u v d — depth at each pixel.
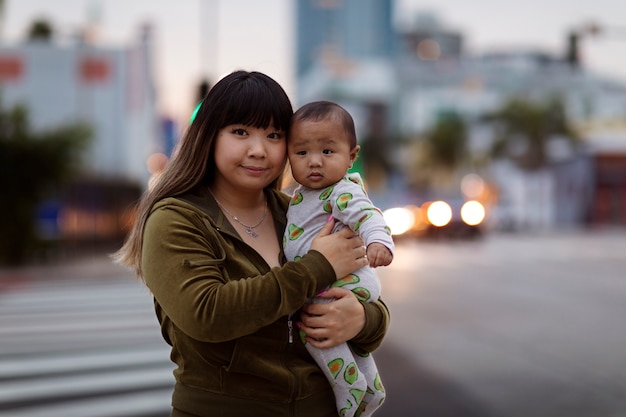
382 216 1.99
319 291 1.92
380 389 2.09
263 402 1.86
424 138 60.94
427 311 9.80
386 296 11.41
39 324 8.98
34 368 6.54
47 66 25.91
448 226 26.31
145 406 5.27
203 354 1.84
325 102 2.08
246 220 2.07
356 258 1.94
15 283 13.86
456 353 7.07
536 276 14.51
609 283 13.30
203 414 1.85
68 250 20.86
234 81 1.97
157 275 1.82
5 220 18.00
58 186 18.86
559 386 5.83
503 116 45.16
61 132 18.52
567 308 10.10
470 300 10.94
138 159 28.23
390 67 84.00
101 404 5.32
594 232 35.50
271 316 1.77
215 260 1.83
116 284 13.59
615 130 47.28
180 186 1.97
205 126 1.96
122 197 25.31
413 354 7.04
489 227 36.31
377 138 68.75
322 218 2.06
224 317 1.73
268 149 1.98
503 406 5.27
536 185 48.44
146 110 30.34
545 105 45.06
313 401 1.94
